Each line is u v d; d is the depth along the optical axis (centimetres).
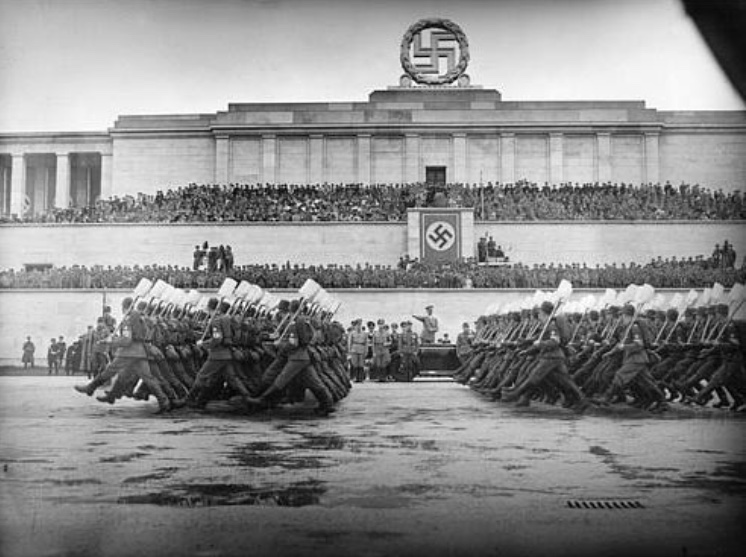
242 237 4425
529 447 1297
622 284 3844
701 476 1062
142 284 1905
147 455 1210
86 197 5178
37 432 1466
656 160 4766
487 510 879
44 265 4419
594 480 1032
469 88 4844
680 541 774
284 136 4838
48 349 3794
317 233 4419
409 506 895
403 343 3178
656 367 2034
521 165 4850
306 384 1747
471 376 2634
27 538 780
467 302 3831
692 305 2108
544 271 3900
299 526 818
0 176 5081
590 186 4556
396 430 1498
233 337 1789
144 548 750
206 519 846
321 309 2114
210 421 1644
